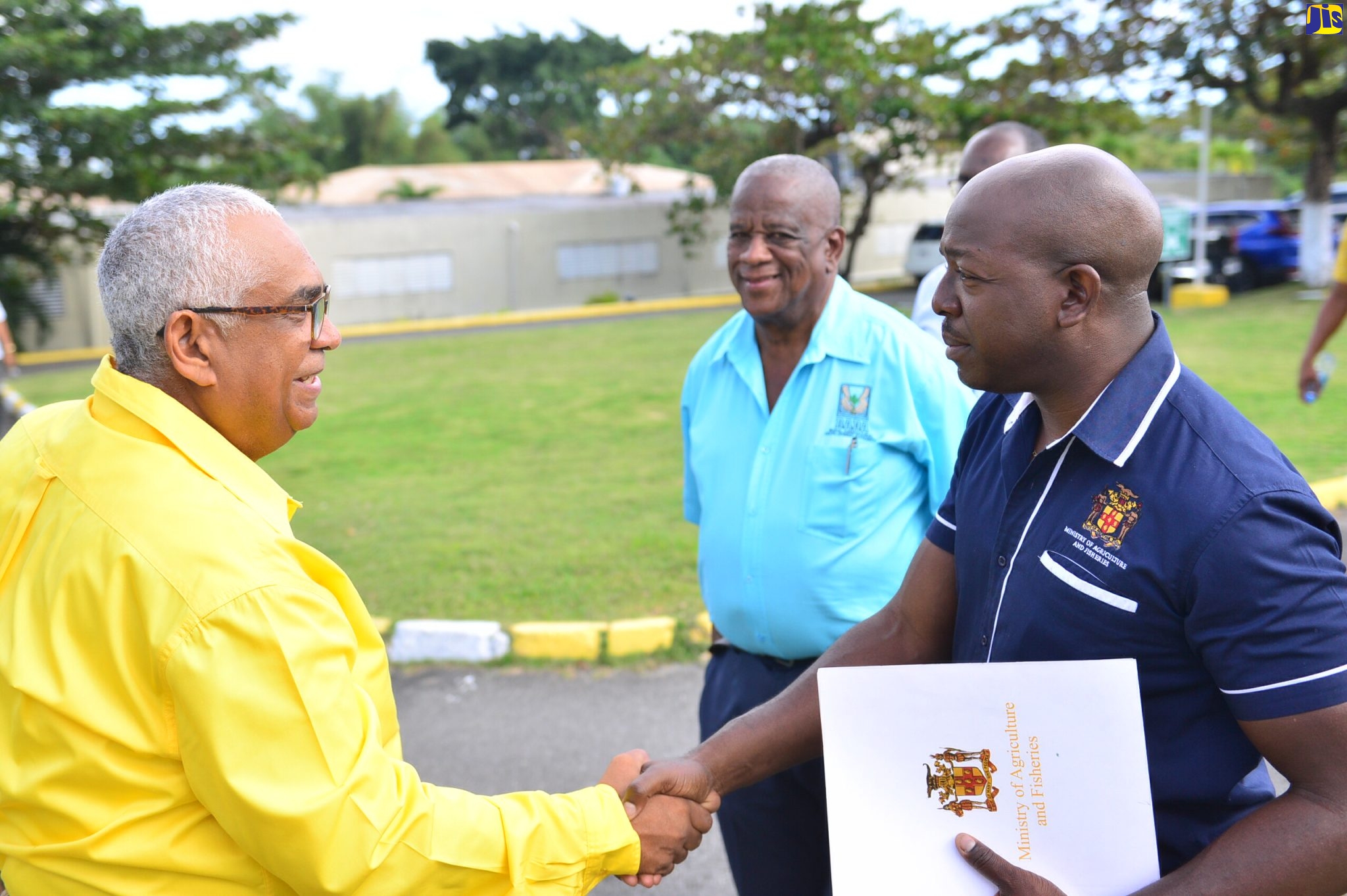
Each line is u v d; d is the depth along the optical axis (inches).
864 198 1077.8
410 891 61.2
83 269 855.7
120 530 59.3
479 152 1763.0
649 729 169.0
